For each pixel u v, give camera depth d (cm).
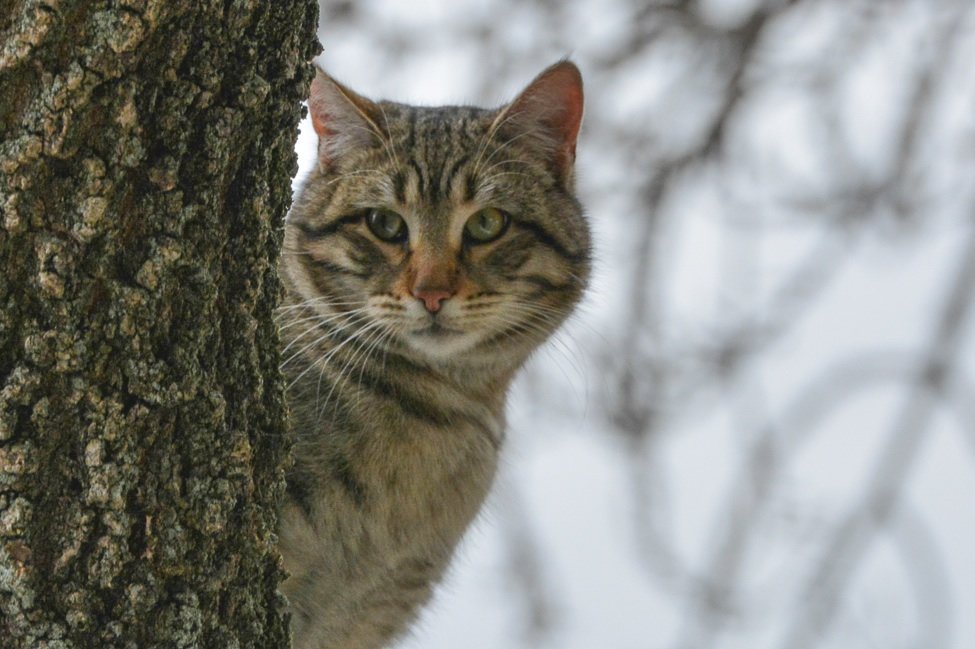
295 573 822
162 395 514
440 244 909
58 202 489
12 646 505
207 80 502
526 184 951
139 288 504
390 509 858
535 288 948
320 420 842
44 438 501
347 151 938
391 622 902
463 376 920
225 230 527
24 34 473
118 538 513
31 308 495
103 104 485
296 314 901
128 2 476
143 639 524
